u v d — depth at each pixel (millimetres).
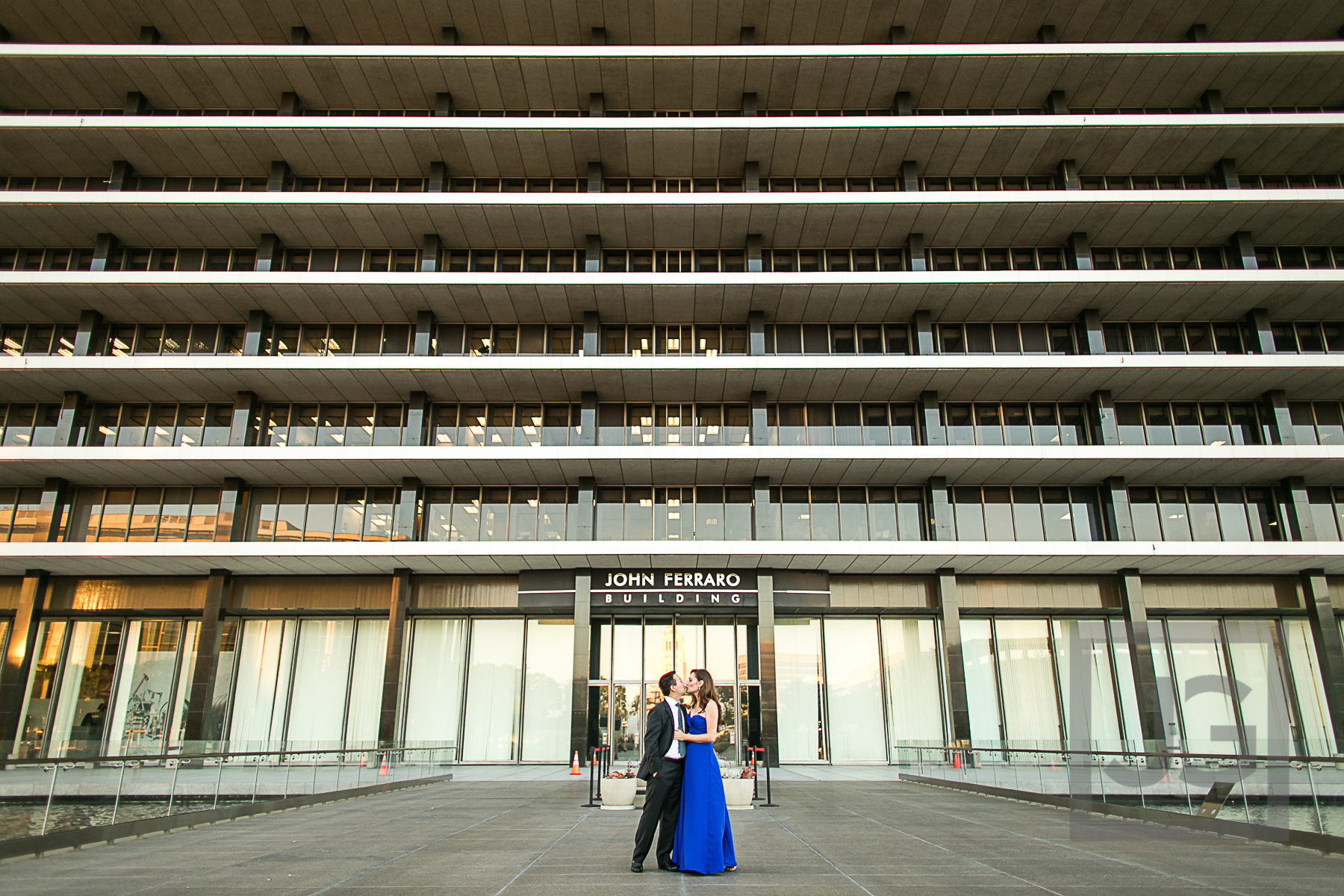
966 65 29188
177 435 30609
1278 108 30969
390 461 28172
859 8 29375
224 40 30203
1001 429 31188
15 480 29641
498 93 30484
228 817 13234
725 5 29328
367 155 30234
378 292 29078
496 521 30453
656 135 29422
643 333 31641
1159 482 30719
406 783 21094
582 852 8953
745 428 31234
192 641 29562
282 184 30453
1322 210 29062
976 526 30766
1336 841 9102
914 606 30156
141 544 27109
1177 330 31531
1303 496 29750
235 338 31234
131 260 31203
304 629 30062
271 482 30062
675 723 7812
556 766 28578
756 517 29688
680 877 7340
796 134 29438
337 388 29703
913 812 13742
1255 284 28500
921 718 29719
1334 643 28938
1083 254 30469
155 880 7410
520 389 30031
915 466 29016
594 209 29078
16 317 30391
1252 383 29562
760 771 26500
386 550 27406
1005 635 30641
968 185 31875
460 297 29516
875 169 31328
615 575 29062
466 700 29688
